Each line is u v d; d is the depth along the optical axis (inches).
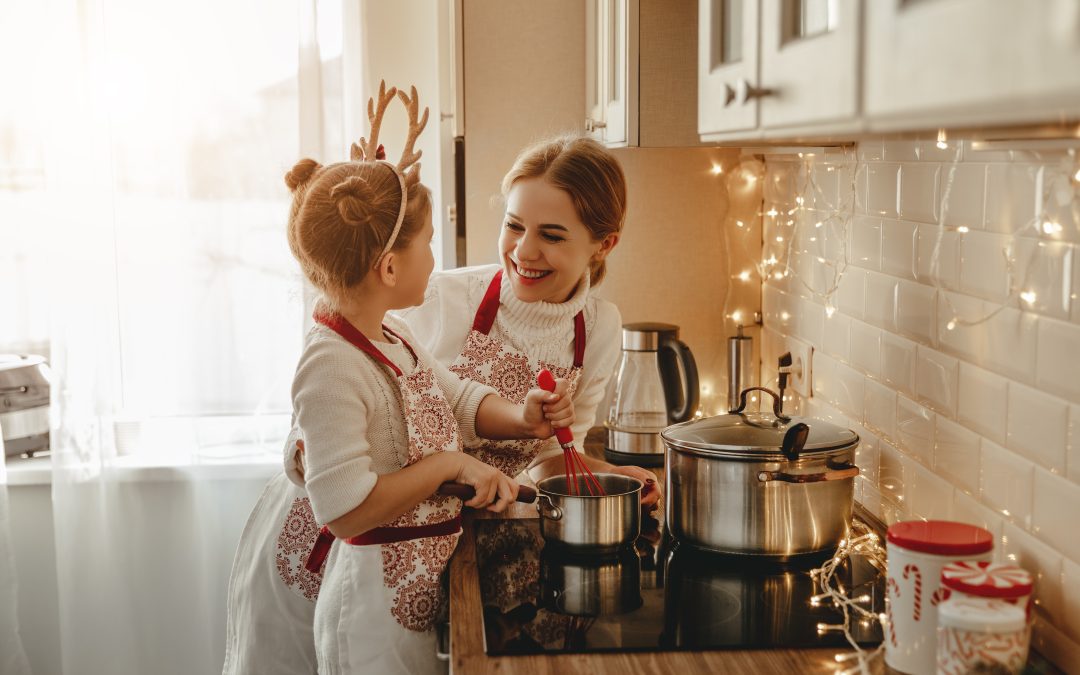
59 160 87.9
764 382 85.4
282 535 68.6
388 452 54.8
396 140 96.3
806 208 72.9
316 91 88.8
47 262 89.7
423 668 54.2
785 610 46.3
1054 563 40.9
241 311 91.1
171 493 93.4
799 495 51.6
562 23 86.0
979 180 46.6
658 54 65.6
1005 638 33.1
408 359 57.4
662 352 73.3
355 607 54.3
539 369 66.9
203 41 87.8
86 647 93.1
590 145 63.8
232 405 92.3
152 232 89.6
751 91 36.9
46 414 94.3
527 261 63.1
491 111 86.5
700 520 53.3
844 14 28.5
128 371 91.0
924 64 23.8
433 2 95.2
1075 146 37.9
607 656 41.9
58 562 91.9
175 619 94.6
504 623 45.1
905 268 55.2
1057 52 18.7
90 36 86.7
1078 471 39.0
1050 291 40.7
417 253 55.3
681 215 85.9
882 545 54.0
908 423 55.3
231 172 89.4
